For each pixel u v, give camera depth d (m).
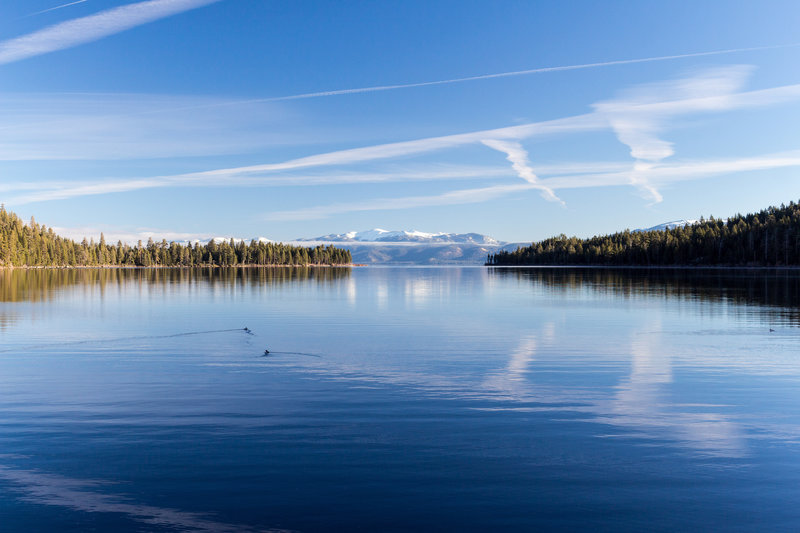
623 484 12.48
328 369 25.16
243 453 14.25
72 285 104.31
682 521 10.93
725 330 38.19
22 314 49.94
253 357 28.28
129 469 13.27
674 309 53.34
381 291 88.00
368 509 11.34
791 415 17.64
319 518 10.99
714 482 12.59
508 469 13.27
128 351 30.20
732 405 18.84
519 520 10.93
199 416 17.53
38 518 11.02
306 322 43.97
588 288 90.94
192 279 141.50
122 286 101.62
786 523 10.88
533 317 47.34
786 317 45.97
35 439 15.32
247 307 57.66
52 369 25.17
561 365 26.03
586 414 17.77
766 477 12.85
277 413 17.88
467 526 10.70
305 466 13.41
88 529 10.61
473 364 26.34
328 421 16.98
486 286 103.00
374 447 14.70
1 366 25.95
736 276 139.50
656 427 16.42
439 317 47.59
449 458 13.93
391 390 21.00
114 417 17.42
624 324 41.91
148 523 10.82
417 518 10.99
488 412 17.98
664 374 23.92
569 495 11.96
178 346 31.97
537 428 16.33
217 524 10.77
